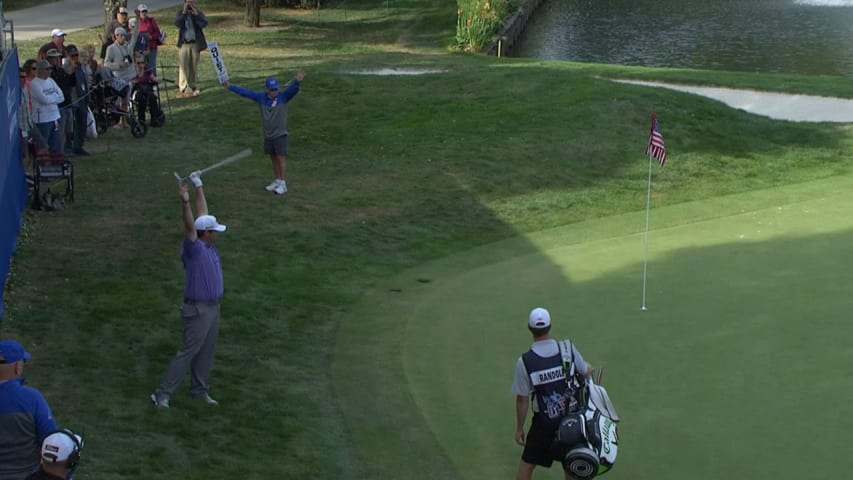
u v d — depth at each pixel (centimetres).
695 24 4809
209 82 2741
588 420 836
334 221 1736
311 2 4669
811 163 2256
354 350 1223
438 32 4131
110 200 1712
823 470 916
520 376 869
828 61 3922
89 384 1049
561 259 1598
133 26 2445
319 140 2248
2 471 705
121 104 2239
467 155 2148
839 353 1160
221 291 1027
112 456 898
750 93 2788
